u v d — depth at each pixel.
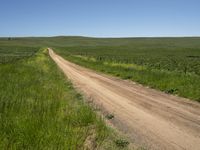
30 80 16.73
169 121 9.94
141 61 60.41
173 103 13.29
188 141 7.83
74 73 29.31
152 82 20.05
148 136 8.26
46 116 8.19
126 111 11.58
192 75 23.70
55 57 68.31
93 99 14.32
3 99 10.07
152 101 13.84
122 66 35.09
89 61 49.53
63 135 6.81
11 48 151.50
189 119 10.19
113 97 15.03
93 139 7.55
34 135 6.57
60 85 16.25
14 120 7.52
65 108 10.21
